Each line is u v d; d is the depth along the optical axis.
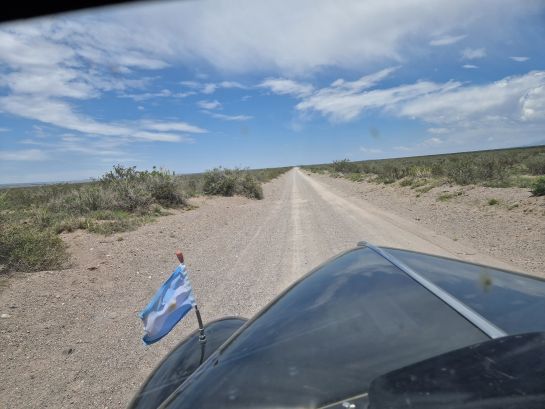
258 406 1.32
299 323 1.68
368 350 1.41
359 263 2.13
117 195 16.78
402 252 2.28
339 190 29.69
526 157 33.84
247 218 16.12
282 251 9.71
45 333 5.28
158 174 19.72
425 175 27.19
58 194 19.14
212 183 26.45
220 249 10.28
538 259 7.40
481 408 1.05
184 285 2.83
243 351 1.67
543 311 1.54
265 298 6.38
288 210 18.50
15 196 19.69
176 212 17.67
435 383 1.14
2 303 6.16
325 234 11.55
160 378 2.43
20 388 4.08
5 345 4.92
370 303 1.67
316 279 2.08
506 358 1.20
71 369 4.42
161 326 2.79
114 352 4.79
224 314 5.81
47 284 7.10
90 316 5.88
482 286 1.77
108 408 3.74
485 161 21.92
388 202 18.77
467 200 15.11
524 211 11.61
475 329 1.39
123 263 8.72
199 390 1.54
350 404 1.22
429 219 12.84
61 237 11.05
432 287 1.70
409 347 1.38
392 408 1.11
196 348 2.68
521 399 1.05
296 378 1.38
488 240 9.22
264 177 54.59
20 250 8.06
